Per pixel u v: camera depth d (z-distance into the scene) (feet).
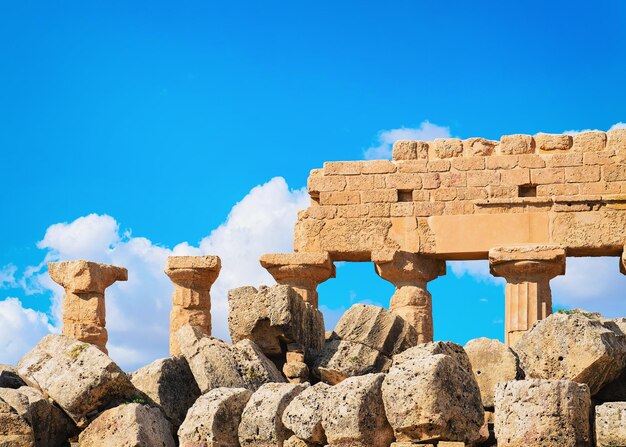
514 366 56.29
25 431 53.47
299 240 104.63
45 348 57.93
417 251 102.42
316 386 52.65
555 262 95.61
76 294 100.37
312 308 67.72
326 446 51.01
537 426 48.39
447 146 103.91
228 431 53.11
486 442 52.26
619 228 99.76
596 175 101.09
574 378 53.36
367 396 50.60
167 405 57.52
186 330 61.11
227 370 59.72
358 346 65.51
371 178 104.32
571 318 54.08
